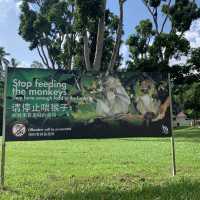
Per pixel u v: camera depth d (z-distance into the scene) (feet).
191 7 138.41
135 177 32.27
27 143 73.15
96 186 28.12
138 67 139.54
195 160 42.93
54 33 173.06
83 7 110.52
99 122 30.19
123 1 118.21
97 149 58.23
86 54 120.98
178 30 140.36
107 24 147.74
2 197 24.77
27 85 28.22
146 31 146.92
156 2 142.00
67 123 29.30
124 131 30.89
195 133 107.86
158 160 43.27
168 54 137.59
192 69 141.38
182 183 28.22
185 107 176.35
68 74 29.40
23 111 28.04
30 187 28.09
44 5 164.76
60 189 27.35
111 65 120.37
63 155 49.55
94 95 30.14
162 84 32.12
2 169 27.66
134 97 31.30
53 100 28.94
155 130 31.76
